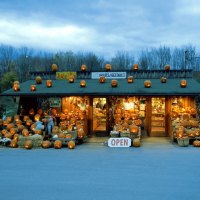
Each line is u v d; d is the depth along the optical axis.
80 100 21.66
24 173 11.16
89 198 8.30
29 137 17.30
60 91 20.42
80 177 10.56
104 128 21.45
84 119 20.70
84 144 18.30
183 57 64.56
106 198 8.30
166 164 12.57
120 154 14.94
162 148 16.67
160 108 21.16
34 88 20.91
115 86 21.09
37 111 21.97
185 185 9.56
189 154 14.84
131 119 20.73
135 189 9.13
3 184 9.74
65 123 19.50
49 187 9.38
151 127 20.98
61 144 17.22
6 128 19.94
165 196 8.48
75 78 23.94
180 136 17.62
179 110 20.81
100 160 13.46
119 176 10.66
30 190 9.09
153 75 23.44
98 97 21.52
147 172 11.26
